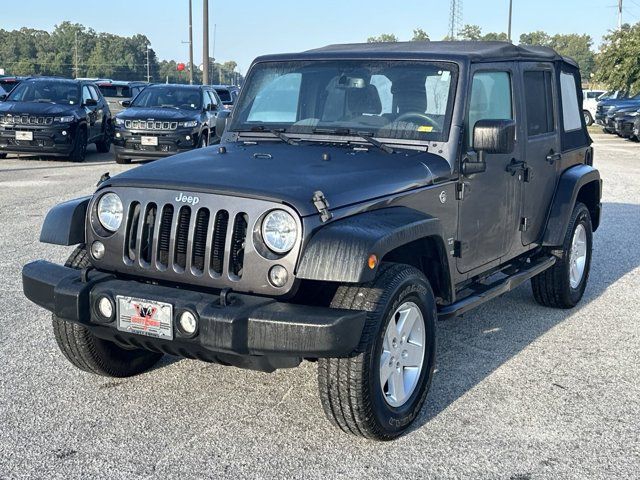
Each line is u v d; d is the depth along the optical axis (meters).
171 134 16.69
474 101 5.02
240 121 5.36
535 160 5.93
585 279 6.91
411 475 3.81
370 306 3.88
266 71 5.42
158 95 18.06
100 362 4.74
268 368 3.96
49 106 17.41
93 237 4.25
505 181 5.45
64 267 4.33
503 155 5.39
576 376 5.14
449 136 4.78
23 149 17.06
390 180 4.32
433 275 4.67
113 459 3.90
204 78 34.09
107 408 4.51
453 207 4.82
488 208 5.25
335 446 4.09
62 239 4.31
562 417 4.50
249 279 3.85
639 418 4.50
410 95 4.94
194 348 3.90
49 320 6.04
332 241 3.74
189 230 3.95
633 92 32.19
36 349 5.41
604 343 5.83
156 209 4.07
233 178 4.05
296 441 4.14
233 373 5.09
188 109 17.53
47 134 16.95
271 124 5.23
